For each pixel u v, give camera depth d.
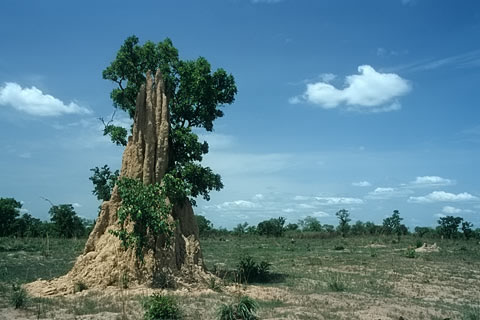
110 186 34.19
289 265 41.84
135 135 25.70
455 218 89.06
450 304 23.64
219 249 61.00
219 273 30.69
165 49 29.98
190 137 27.44
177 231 24.86
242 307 17.16
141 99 25.97
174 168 27.47
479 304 24.05
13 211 76.06
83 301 19.48
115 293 20.91
